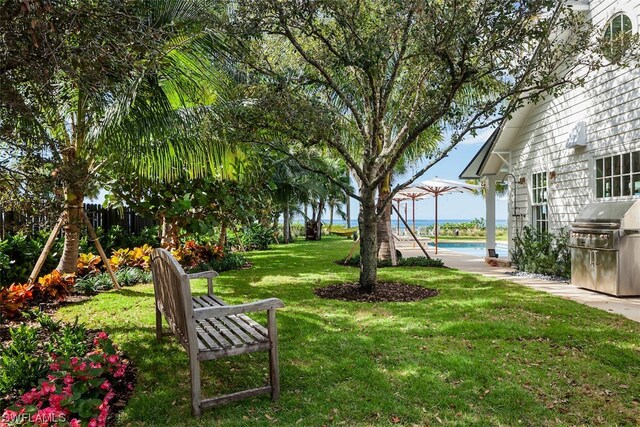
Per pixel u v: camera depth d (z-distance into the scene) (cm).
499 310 541
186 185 849
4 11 250
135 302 589
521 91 566
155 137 588
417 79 676
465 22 471
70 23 270
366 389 313
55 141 378
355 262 1061
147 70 354
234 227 1095
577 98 827
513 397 300
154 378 336
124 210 1046
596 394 308
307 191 2006
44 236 761
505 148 1102
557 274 848
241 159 745
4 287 593
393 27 566
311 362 365
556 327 458
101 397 289
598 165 778
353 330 457
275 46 699
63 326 466
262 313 531
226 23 559
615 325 471
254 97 606
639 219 642
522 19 503
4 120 321
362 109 865
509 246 1100
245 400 298
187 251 959
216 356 280
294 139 615
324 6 546
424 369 346
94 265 779
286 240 2136
